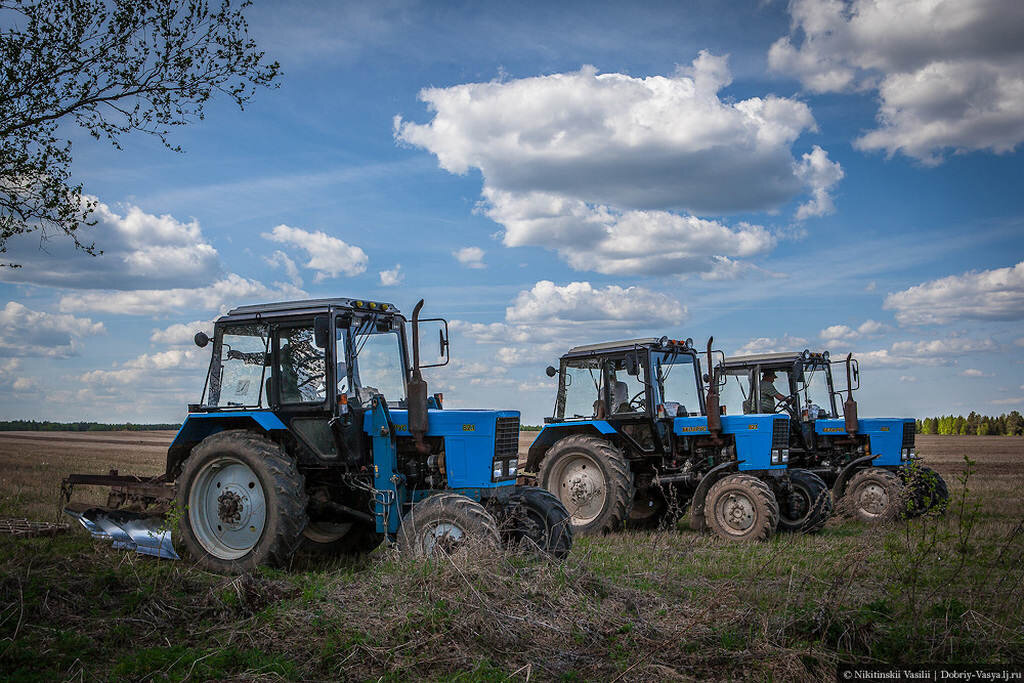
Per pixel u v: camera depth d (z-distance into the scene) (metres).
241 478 6.94
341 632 4.44
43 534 7.71
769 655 4.27
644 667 4.11
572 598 5.02
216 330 7.48
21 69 6.55
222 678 3.97
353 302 7.10
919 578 6.26
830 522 11.70
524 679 3.96
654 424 10.64
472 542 5.68
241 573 6.21
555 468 10.65
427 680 3.96
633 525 10.94
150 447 28.27
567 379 11.46
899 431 12.54
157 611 4.93
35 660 4.13
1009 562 7.06
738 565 7.41
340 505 7.21
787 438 10.77
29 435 40.94
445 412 6.86
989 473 19.61
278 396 7.10
